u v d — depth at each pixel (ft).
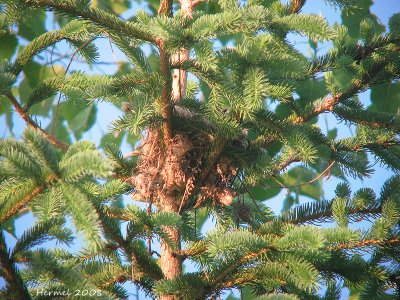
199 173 28.14
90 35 26.30
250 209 32.07
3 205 18.78
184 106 25.82
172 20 21.43
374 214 26.43
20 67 25.99
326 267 24.44
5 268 18.75
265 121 25.25
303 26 22.35
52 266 18.67
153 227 23.25
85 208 17.61
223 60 22.84
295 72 22.97
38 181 18.22
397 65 27.78
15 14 23.30
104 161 17.44
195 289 22.21
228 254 21.75
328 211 26.96
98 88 23.97
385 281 24.97
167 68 23.48
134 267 24.09
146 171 28.02
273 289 23.25
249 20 21.29
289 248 21.25
